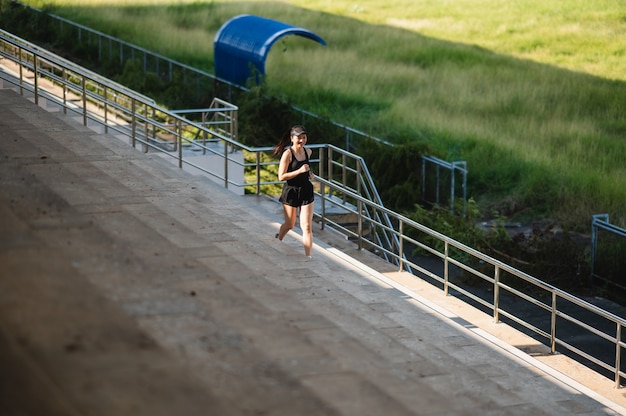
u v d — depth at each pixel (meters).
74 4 43.75
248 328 8.67
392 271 16.27
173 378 6.97
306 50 40.47
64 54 36.66
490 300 20.39
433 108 33.81
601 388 13.02
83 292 8.40
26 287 8.30
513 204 27.05
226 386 7.30
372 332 11.48
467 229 22.80
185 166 21.62
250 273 11.30
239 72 32.31
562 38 41.78
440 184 26.19
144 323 8.22
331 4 48.12
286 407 7.07
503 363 12.62
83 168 16.17
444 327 13.41
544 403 11.49
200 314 8.63
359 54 40.44
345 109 33.78
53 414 6.12
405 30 43.94
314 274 13.77
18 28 38.22
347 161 27.33
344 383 7.97
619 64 38.47
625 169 28.95
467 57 39.81
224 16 44.91
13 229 10.07
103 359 7.12
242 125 29.55
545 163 28.92
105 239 10.25
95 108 24.30
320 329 9.75
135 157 17.80
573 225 25.72
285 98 30.00
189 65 37.00
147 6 45.31
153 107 19.08
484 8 46.16
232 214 16.12
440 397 8.91
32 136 18.02
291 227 14.81
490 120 33.12
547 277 21.83
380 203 19.00
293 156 14.31
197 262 10.29
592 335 18.59
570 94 35.28
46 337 7.34
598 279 21.77
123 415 6.34
